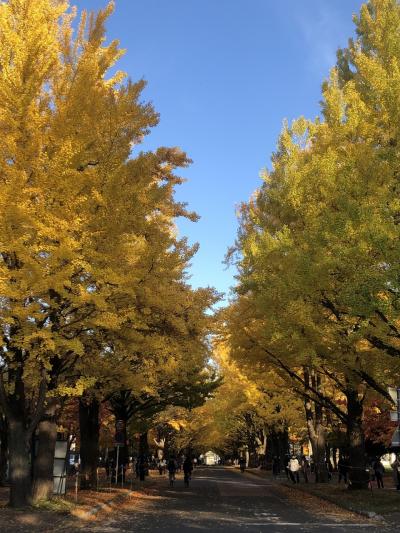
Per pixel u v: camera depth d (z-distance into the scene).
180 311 16.41
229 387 37.53
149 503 19.16
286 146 17.22
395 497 17.70
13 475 13.42
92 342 14.02
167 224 16.50
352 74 16.80
